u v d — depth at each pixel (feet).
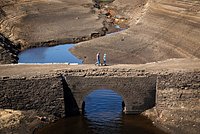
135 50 276.82
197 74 179.32
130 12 434.30
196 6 294.46
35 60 281.95
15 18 380.58
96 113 190.60
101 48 290.56
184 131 168.14
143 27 321.32
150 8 355.97
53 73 183.52
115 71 184.14
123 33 321.52
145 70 184.75
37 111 183.93
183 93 180.65
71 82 184.44
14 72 187.73
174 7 317.22
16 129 171.22
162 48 271.08
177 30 284.61
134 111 187.11
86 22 390.83
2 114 178.50
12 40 322.14
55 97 183.21
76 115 188.14
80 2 501.56
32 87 181.68
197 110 178.19
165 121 176.96
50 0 482.69
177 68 188.34
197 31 267.59
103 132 173.27
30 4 439.63
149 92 184.14
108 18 420.77
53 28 364.79
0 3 411.34
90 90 185.26
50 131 174.19
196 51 248.52
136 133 171.22
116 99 205.87
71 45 320.09
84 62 265.54
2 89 180.96
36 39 332.60
